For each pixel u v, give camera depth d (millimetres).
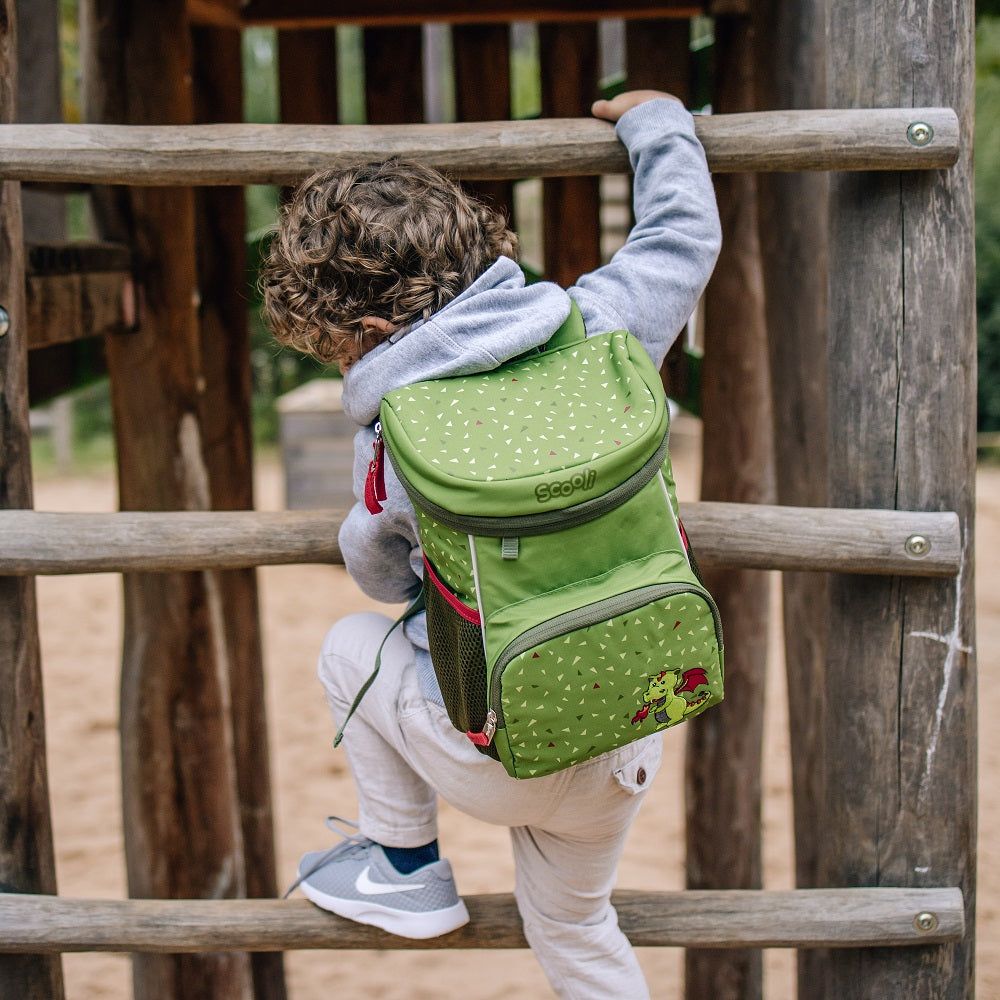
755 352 2807
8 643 1698
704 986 2920
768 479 2855
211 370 3008
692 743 2945
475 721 1304
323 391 7961
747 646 2889
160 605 2660
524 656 1209
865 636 1698
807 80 2244
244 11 2889
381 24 2887
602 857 1547
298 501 7223
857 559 1608
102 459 10195
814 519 1612
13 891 1732
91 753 4453
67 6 5637
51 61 3125
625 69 2857
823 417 2322
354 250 1366
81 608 6266
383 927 1592
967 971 1736
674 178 1519
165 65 2592
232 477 3064
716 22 2746
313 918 1663
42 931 1665
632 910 1675
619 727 1261
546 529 1241
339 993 3117
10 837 1723
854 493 1688
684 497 8227
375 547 1437
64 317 2256
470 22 2879
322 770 4340
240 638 3053
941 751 1696
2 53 1655
